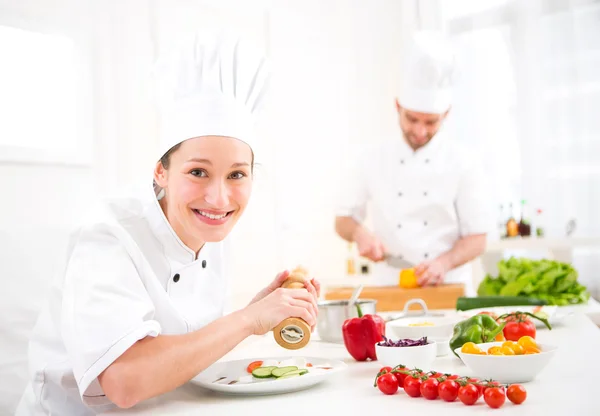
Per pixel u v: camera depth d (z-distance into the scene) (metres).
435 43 2.94
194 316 1.46
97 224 1.26
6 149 2.71
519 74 4.34
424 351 1.28
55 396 1.38
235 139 1.22
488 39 4.43
